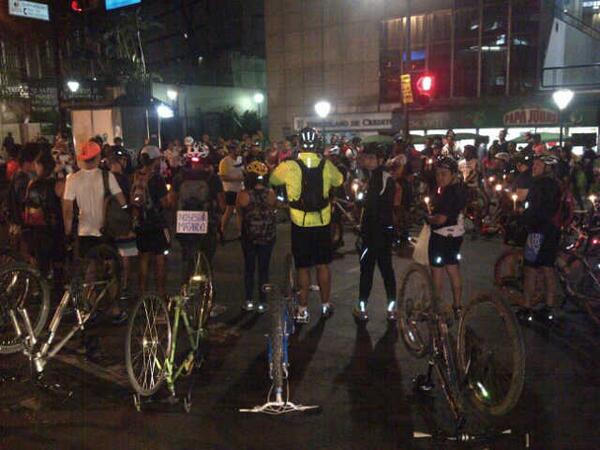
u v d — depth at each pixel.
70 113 19.77
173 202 7.25
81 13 16.88
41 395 4.98
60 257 7.38
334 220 10.62
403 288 5.45
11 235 8.16
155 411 4.66
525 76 24.81
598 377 5.21
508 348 5.15
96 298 6.08
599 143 21.86
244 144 16.14
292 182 6.43
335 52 30.02
